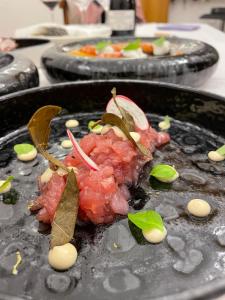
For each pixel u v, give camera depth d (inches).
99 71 11.7
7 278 5.4
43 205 6.5
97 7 30.4
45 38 18.0
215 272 5.5
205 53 13.0
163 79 11.9
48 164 8.5
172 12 48.4
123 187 7.2
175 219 6.6
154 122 10.4
